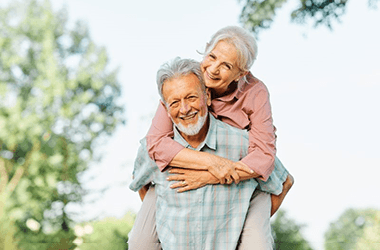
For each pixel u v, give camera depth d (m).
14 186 7.41
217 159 1.71
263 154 1.73
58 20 8.48
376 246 5.36
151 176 1.85
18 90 7.96
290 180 1.99
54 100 8.00
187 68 1.63
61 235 7.03
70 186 7.57
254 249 1.76
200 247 1.76
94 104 8.28
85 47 8.58
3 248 6.87
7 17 8.21
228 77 1.63
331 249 4.84
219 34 1.64
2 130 7.68
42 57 8.14
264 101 1.75
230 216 1.78
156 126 1.76
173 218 1.78
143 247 1.88
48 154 7.67
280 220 6.11
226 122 1.79
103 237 6.21
